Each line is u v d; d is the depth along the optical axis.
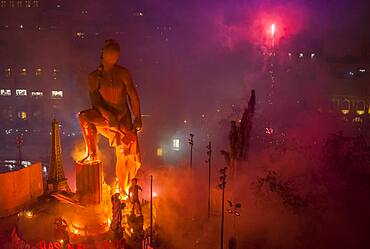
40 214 32.66
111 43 28.39
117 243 27.19
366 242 31.28
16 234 28.95
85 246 28.19
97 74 29.41
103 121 30.14
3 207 34.12
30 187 37.16
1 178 33.91
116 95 29.75
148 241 29.14
